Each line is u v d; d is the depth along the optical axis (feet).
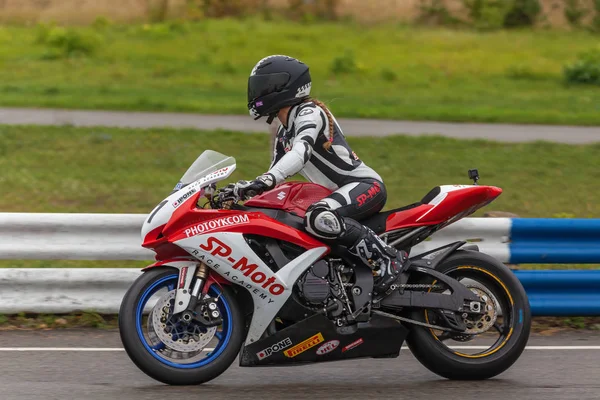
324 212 61.72
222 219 61.82
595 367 70.13
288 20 448.24
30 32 381.60
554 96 285.64
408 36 416.67
